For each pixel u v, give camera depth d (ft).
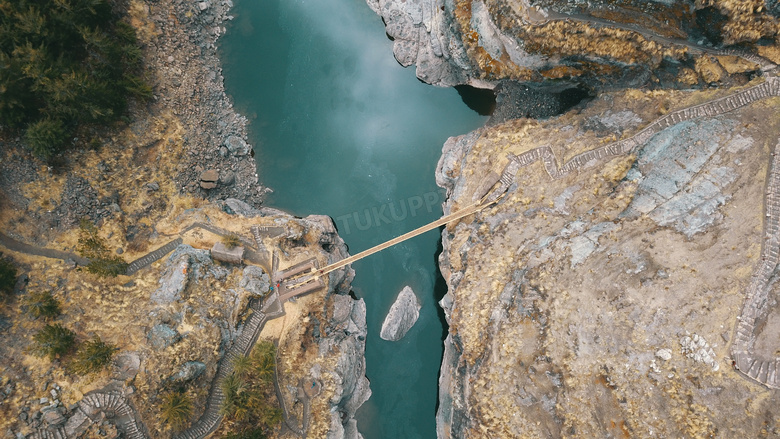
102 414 132.36
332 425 157.17
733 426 116.16
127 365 136.98
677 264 128.88
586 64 156.15
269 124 190.08
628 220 139.03
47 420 128.06
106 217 155.43
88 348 132.57
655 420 122.62
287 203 186.60
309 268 163.12
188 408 139.54
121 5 171.63
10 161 146.00
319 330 164.76
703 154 135.33
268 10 197.67
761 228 124.67
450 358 167.43
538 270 143.33
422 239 186.60
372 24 198.49
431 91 194.80
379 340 179.11
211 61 188.03
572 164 157.58
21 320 136.46
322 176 191.01
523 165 164.14
